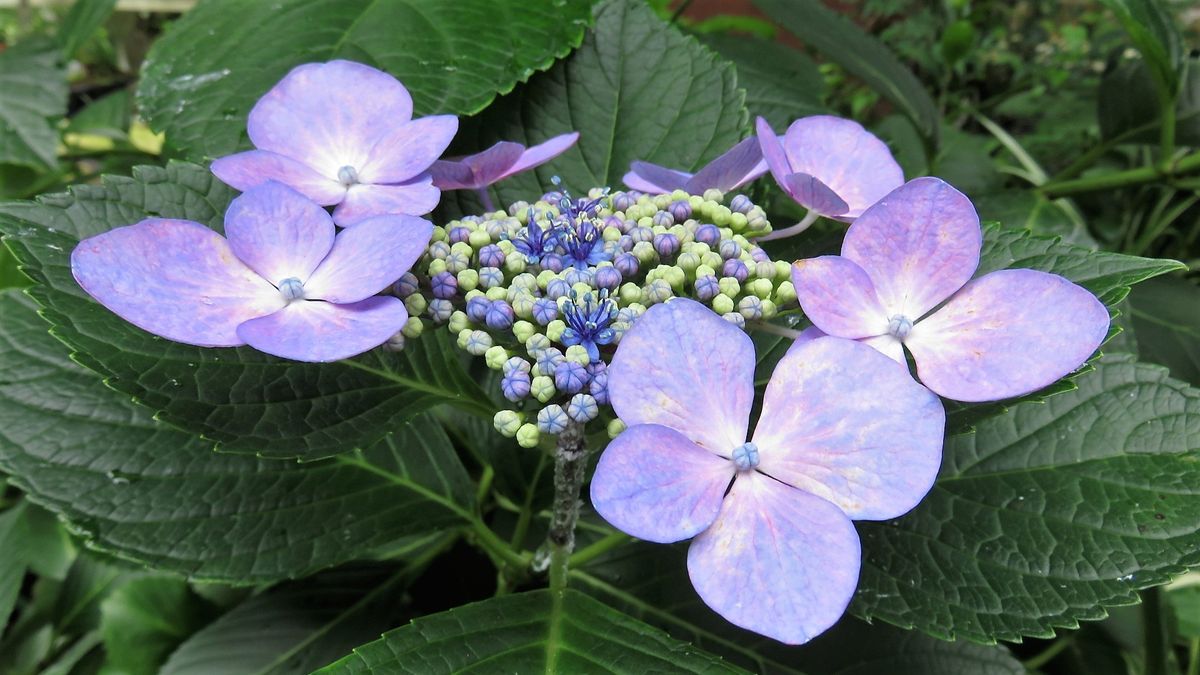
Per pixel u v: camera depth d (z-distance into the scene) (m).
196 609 0.42
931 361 0.29
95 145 0.70
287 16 0.39
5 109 0.53
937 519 0.33
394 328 0.28
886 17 0.87
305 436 0.31
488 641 0.31
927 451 0.27
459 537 0.40
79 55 0.87
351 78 0.33
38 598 0.48
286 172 0.32
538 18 0.39
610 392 0.27
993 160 0.65
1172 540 0.31
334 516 0.35
